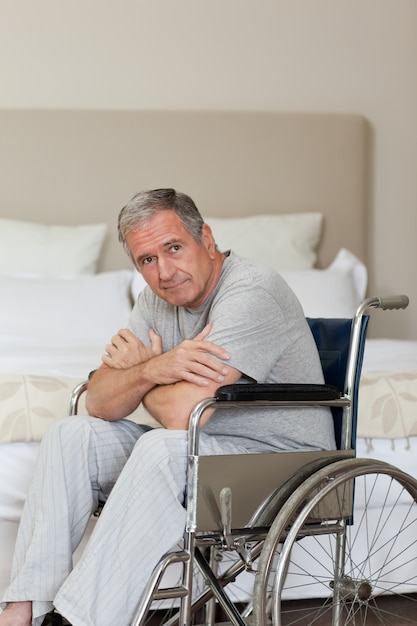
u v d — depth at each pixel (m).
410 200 5.17
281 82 5.02
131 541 1.89
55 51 4.83
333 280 4.37
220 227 4.62
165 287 2.17
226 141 4.87
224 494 1.95
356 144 4.97
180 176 4.84
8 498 2.51
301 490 1.99
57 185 4.75
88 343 3.88
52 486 2.08
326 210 4.94
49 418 2.55
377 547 2.72
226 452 2.05
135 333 2.41
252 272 2.17
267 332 2.12
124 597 1.88
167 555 1.89
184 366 2.03
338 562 2.24
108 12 4.87
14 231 4.43
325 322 2.37
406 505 2.74
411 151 5.16
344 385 2.23
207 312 2.24
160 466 1.91
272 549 1.92
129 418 2.71
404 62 5.14
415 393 2.78
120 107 4.89
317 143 4.94
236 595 2.66
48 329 3.93
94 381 2.25
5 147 4.71
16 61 4.80
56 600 1.90
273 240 4.62
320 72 5.06
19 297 4.01
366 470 2.09
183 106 4.94
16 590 2.02
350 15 5.08
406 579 2.75
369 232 5.15
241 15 4.98
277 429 2.13
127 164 4.80
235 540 1.99
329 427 2.21
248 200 4.89
